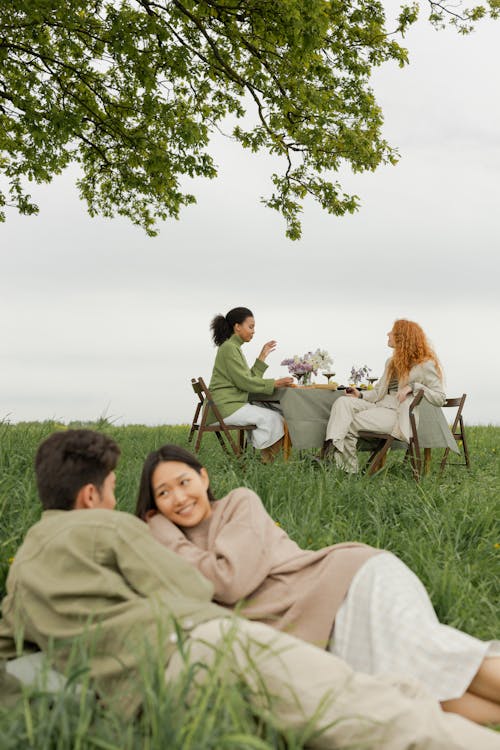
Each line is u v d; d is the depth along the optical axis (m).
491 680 1.88
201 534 2.40
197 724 1.46
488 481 6.49
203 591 1.87
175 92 10.00
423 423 6.79
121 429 8.32
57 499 1.98
